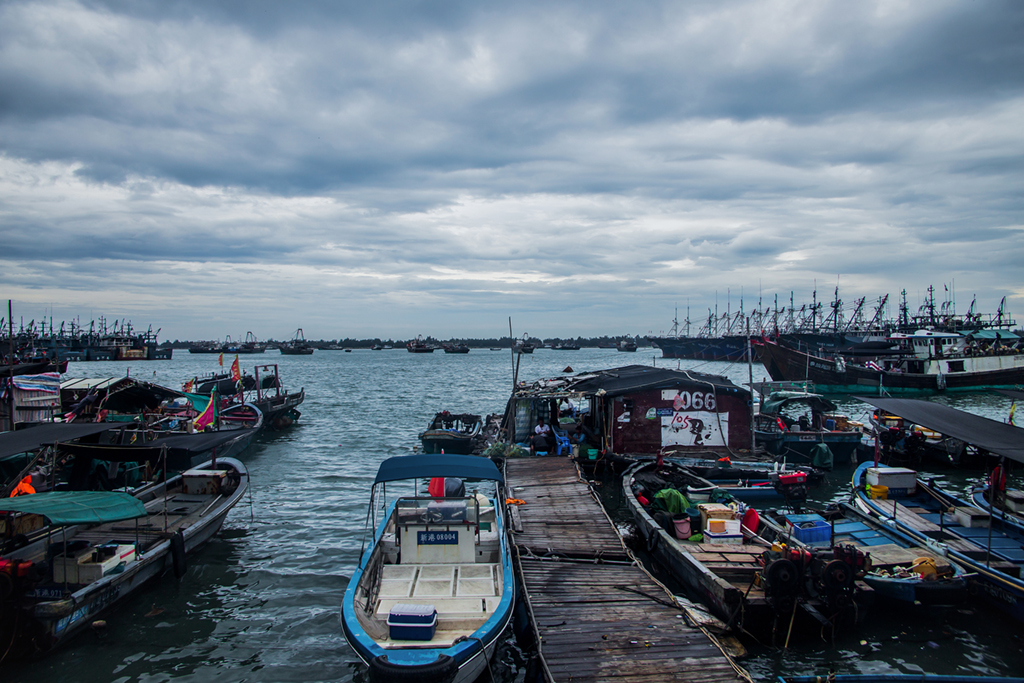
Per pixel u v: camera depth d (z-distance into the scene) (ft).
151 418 98.63
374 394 225.97
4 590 37.47
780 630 39.91
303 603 47.85
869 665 38.17
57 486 69.36
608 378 94.48
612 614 39.32
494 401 200.44
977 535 52.26
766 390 154.61
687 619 38.52
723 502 59.88
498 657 41.32
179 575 49.37
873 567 44.68
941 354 211.61
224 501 61.36
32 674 37.63
